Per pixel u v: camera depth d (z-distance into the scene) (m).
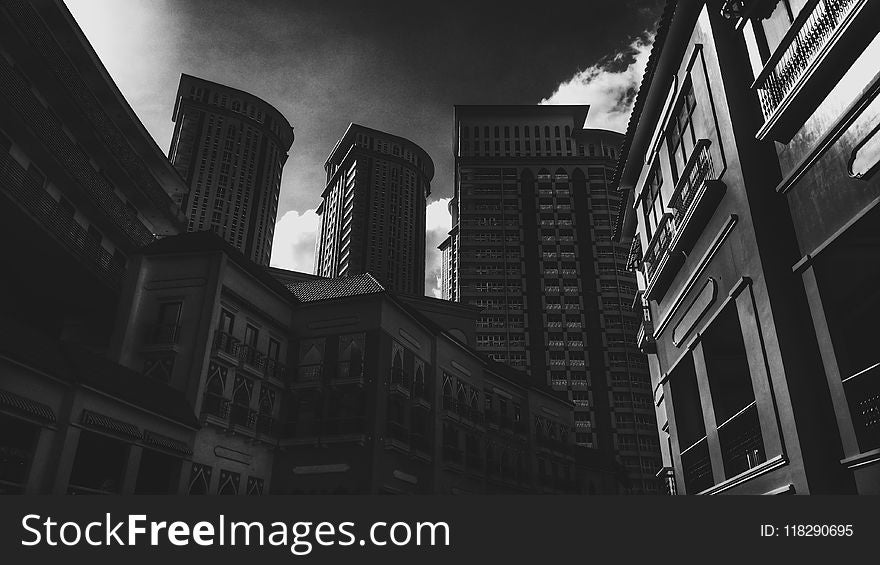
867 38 10.37
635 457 87.06
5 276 31.91
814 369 11.86
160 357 28.67
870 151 10.27
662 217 18.80
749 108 14.28
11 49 28.30
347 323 34.38
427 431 35.94
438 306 55.41
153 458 25.00
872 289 13.19
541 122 115.00
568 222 105.38
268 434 31.64
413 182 197.88
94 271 31.59
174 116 179.12
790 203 12.88
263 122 183.62
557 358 93.50
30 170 28.91
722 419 15.77
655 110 20.03
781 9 13.14
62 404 20.16
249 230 168.12
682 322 18.06
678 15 16.48
